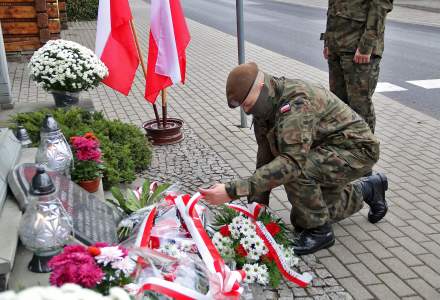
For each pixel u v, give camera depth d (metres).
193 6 22.14
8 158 3.06
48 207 2.41
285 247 3.41
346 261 3.55
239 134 6.12
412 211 4.30
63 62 5.27
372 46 4.69
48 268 2.46
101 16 4.80
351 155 3.45
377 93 8.27
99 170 3.81
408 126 6.63
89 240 2.65
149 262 2.52
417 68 10.13
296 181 3.41
